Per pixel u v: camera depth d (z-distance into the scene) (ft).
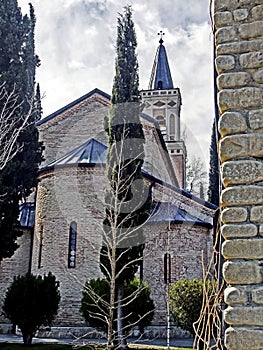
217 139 14.21
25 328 49.03
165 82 115.24
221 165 13.15
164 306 57.93
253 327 11.51
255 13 14.02
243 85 13.46
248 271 11.96
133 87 50.37
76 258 59.52
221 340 14.39
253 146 12.90
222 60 13.82
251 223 12.36
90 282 49.65
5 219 48.08
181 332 57.06
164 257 59.77
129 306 47.85
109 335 33.96
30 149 52.70
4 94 46.19
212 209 64.03
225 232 12.48
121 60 51.39
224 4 14.35
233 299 11.85
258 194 12.51
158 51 120.37
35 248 63.16
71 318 57.77
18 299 49.21
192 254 60.29
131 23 53.36
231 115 13.25
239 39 13.91
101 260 46.03
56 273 59.72
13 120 44.09
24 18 56.75
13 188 48.73
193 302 45.96
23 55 55.62
